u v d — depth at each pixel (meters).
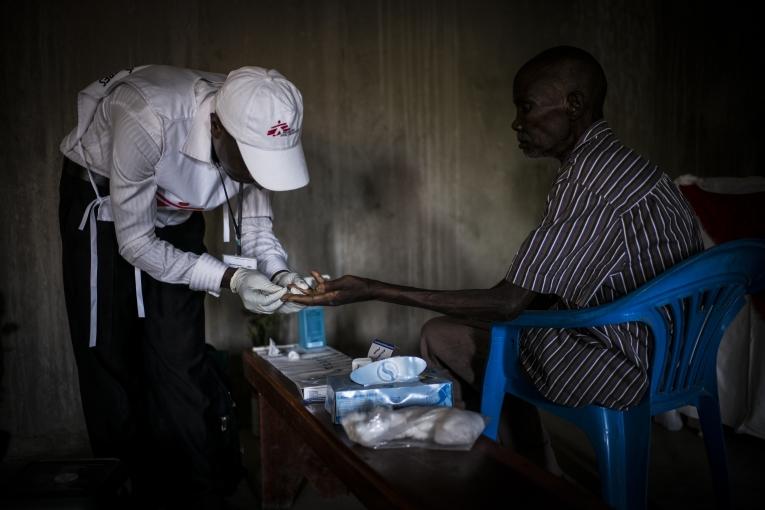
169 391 1.99
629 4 3.84
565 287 1.53
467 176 3.62
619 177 1.50
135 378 2.08
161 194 1.90
